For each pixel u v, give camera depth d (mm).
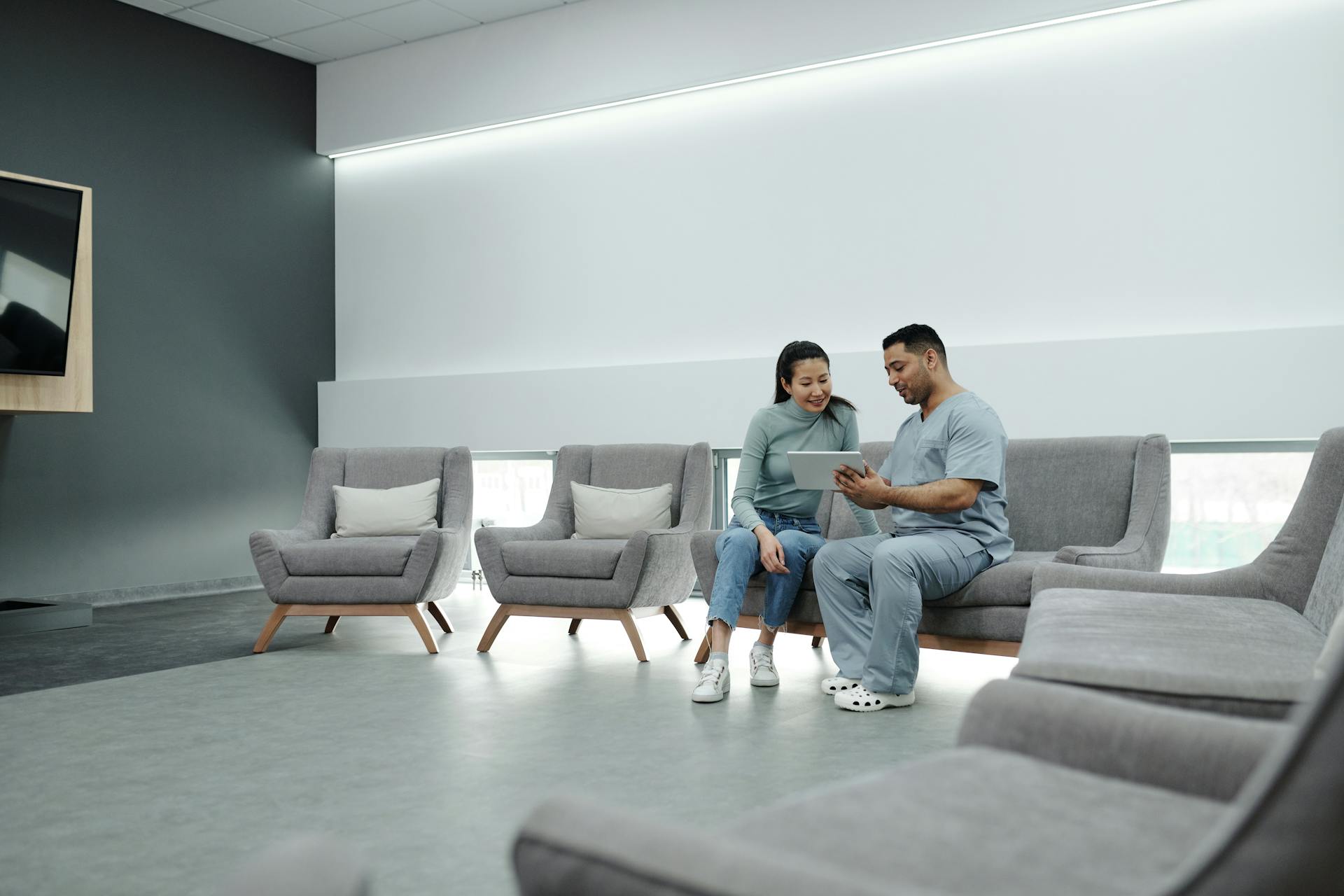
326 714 3346
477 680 3832
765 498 3811
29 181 5184
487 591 6477
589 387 6273
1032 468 3904
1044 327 5176
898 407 5352
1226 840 706
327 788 2578
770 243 5914
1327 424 4410
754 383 5738
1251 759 1066
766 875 672
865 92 5633
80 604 5504
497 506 6863
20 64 5938
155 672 4117
